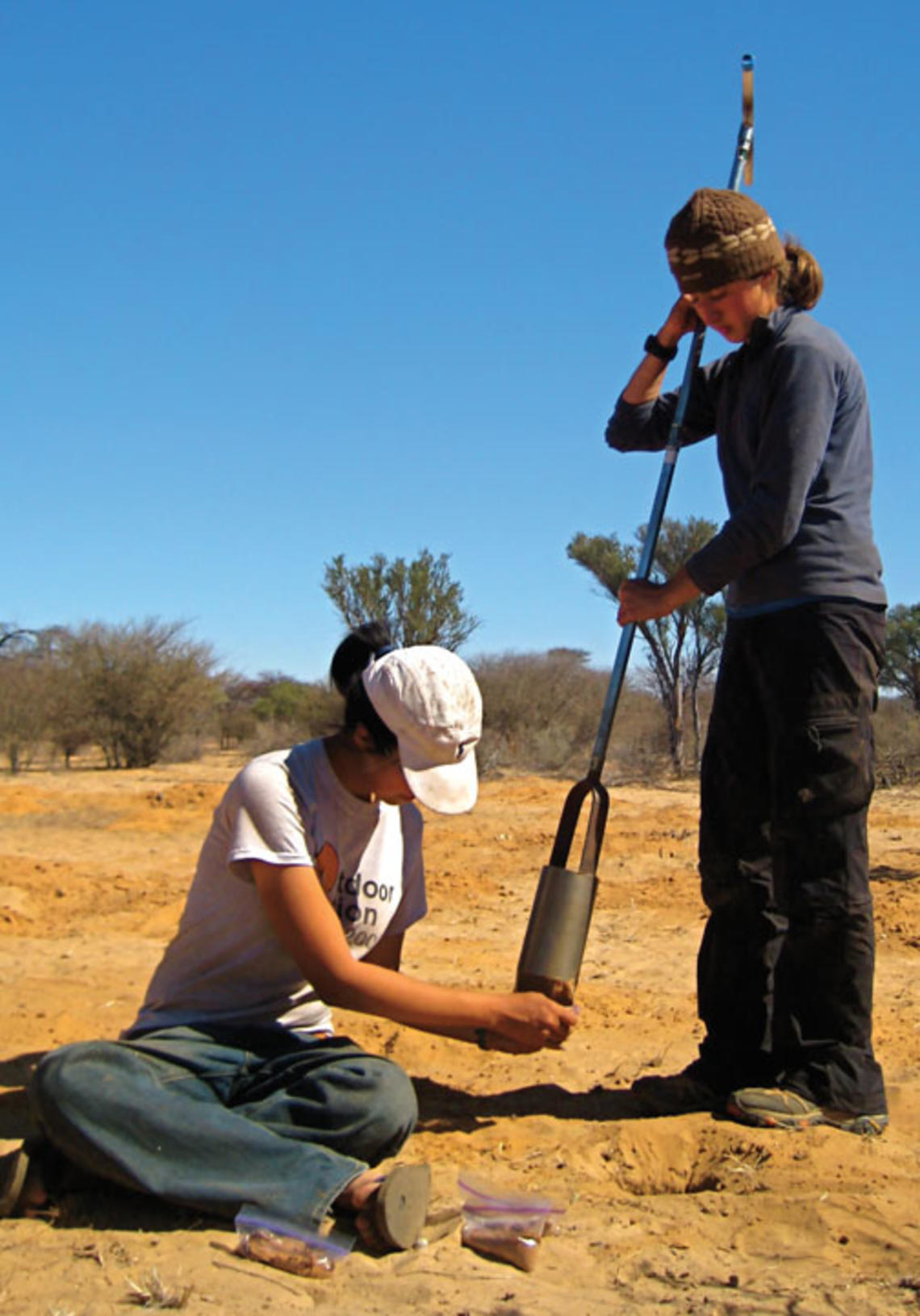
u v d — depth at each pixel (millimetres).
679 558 20547
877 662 3645
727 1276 2705
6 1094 3811
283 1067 3043
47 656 24000
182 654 24188
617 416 4250
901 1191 3148
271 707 32562
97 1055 2855
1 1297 2445
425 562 20266
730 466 3807
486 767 21172
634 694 24828
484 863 9664
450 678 2939
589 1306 2504
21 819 12555
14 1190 2814
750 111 3914
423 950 6426
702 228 3520
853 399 3621
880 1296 2598
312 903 2951
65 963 5961
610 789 17000
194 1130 2797
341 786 3090
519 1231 2768
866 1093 3572
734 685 3795
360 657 3293
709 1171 3342
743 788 3789
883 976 5773
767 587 3631
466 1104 3879
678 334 4047
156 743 23891
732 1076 3773
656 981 5766
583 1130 3574
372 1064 3025
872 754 3633
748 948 3783
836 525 3584
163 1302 2412
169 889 8242
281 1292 2498
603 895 8195
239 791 3045
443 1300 2500
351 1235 2781
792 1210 3029
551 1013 3090
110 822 12367
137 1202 2893
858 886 3584
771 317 3617
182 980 3135
